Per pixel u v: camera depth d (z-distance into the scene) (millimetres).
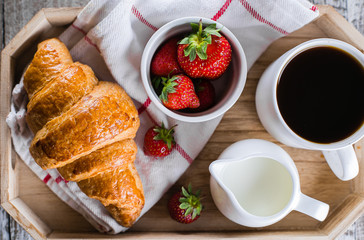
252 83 478
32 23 449
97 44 446
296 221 476
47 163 420
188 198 447
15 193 462
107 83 453
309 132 435
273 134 455
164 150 456
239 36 470
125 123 427
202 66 418
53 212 469
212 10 453
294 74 436
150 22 456
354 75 436
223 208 437
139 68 462
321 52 433
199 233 466
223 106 430
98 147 425
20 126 457
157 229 472
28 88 442
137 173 459
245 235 459
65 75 427
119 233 467
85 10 437
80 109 417
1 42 520
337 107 437
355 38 458
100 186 436
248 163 452
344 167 430
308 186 479
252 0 444
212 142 478
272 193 452
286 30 460
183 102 422
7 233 517
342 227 458
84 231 469
